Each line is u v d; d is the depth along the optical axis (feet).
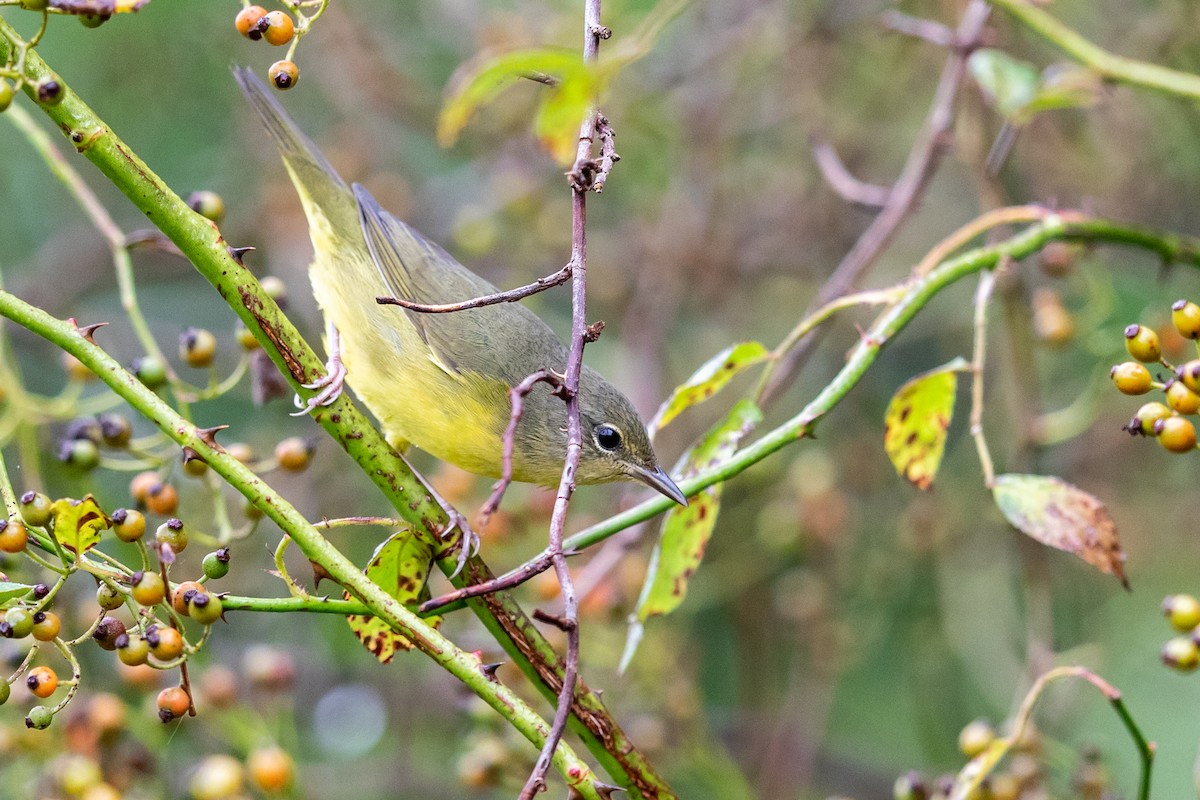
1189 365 18.92
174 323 45.91
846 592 41.70
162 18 43.39
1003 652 40.57
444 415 27.76
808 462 40.16
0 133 44.68
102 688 30.96
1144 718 41.27
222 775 24.54
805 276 43.83
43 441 33.63
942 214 45.14
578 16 41.22
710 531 23.08
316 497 40.42
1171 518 42.19
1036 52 40.45
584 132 17.74
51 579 26.27
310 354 19.02
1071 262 31.42
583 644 31.04
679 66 44.39
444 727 41.78
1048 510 22.03
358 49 44.70
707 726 37.06
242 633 41.60
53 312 44.14
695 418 43.68
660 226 43.21
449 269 30.12
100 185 45.96
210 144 45.27
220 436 42.22
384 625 19.56
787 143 44.57
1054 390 42.52
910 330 45.14
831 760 42.80
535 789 14.75
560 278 17.34
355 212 29.40
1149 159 40.29
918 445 23.65
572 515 38.93
